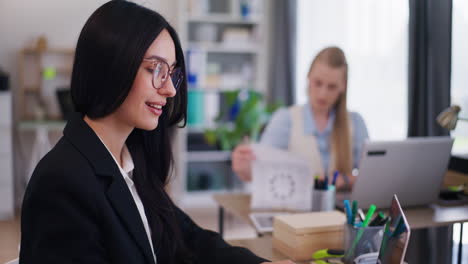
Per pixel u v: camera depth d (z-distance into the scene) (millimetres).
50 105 4688
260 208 2012
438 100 2404
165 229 1272
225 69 5113
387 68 3135
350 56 3602
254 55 5043
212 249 1345
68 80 4695
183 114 1271
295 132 2434
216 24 5027
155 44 976
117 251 986
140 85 970
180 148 4660
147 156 1301
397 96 3047
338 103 2328
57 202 913
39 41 4445
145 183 1263
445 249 2186
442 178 1907
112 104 964
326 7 3967
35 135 4668
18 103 4598
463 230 2061
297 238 1426
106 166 1010
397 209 1177
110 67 936
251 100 4270
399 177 1831
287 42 4512
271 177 1994
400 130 3027
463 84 2445
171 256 1253
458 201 1991
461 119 1856
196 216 4449
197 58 4656
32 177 943
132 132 1268
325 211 1716
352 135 2396
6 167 4137
